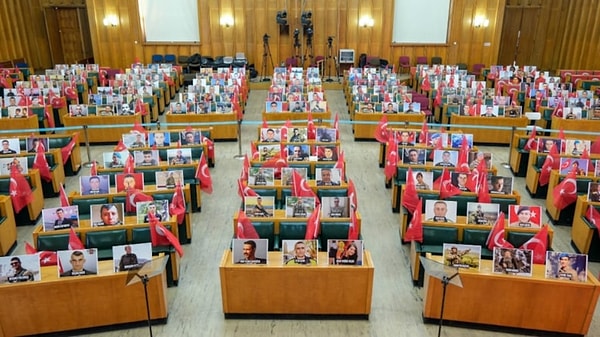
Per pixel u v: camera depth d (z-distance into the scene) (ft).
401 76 65.00
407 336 17.72
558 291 16.93
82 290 17.08
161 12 65.00
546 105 43.16
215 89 46.55
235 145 39.17
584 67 68.69
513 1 71.46
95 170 25.38
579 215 23.43
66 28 73.87
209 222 26.23
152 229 20.03
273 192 24.16
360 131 40.06
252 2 64.90
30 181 26.37
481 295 17.49
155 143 31.63
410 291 20.42
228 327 18.12
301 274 17.76
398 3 65.31
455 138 31.73
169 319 18.53
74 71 55.06
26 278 16.62
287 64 65.31
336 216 21.26
